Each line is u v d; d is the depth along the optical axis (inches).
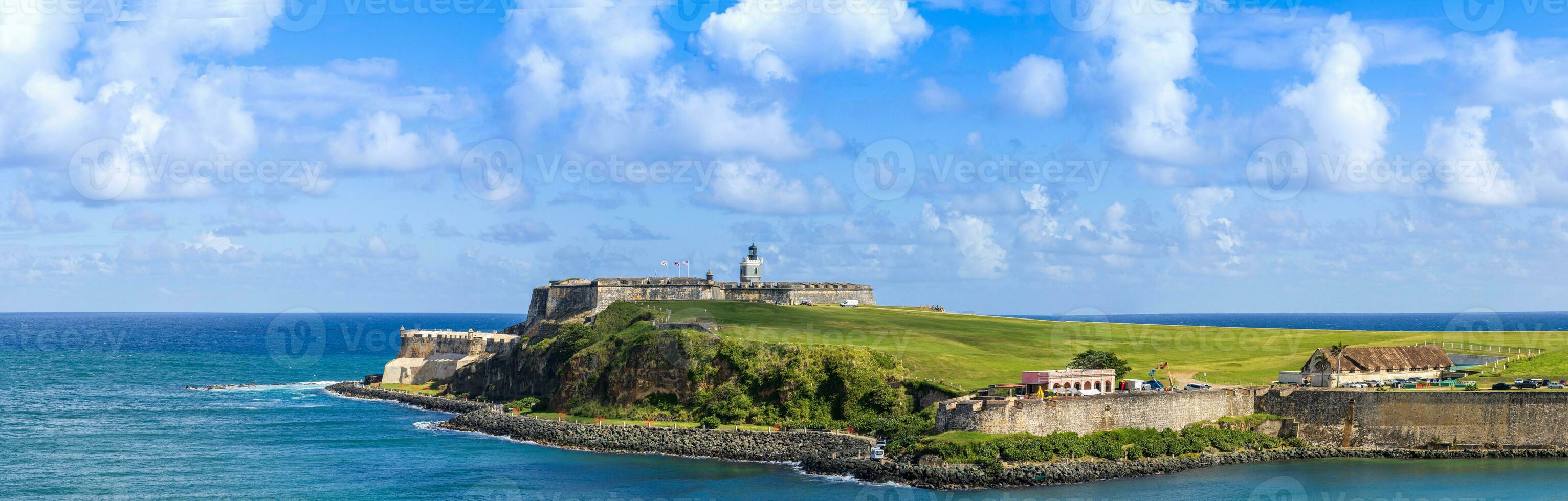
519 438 7234.3
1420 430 6245.1
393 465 6304.1
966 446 5649.6
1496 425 6161.4
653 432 6879.9
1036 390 6466.5
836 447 6318.9
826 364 7268.7
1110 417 6131.9
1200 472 5831.7
